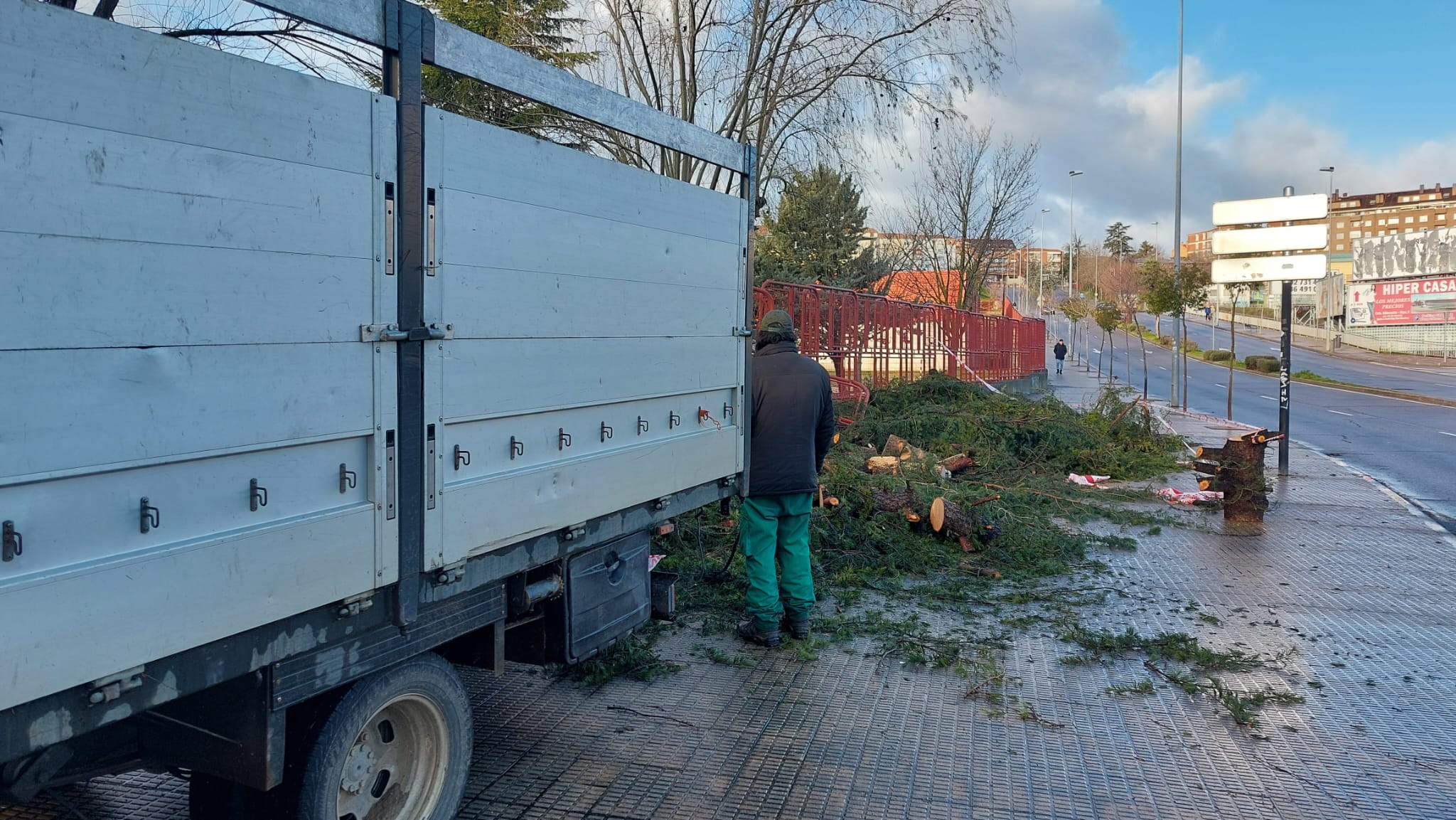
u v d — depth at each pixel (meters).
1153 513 10.28
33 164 1.79
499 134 3.02
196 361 2.11
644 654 5.17
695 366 4.48
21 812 3.43
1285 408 13.80
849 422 12.06
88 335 1.89
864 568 7.05
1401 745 4.32
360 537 2.58
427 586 2.87
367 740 3.01
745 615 6.00
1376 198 132.00
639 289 3.93
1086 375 44.25
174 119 2.05
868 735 4.31
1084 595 6.77
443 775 3.21
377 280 2.59
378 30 2.57
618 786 3.76
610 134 9.52
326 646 2.57
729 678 5.00
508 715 4.45
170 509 2.09
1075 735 4.38
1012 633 5.89
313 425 2.41
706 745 4.16
